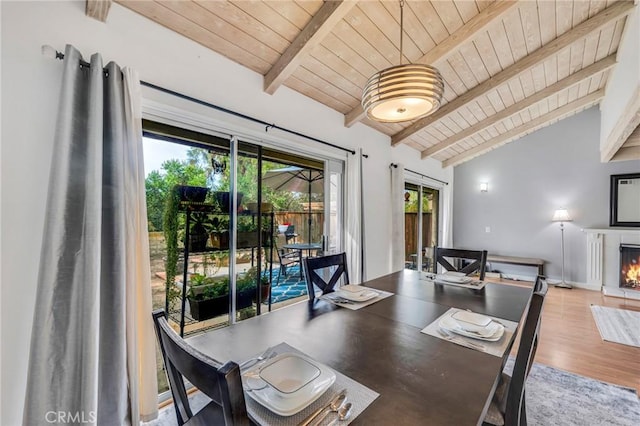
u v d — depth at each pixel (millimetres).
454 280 2369
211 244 2379
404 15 2281
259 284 2732
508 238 6078
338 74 2818
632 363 2609
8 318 1411
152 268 2053
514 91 3846
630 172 4863
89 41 1645
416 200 5445
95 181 1501
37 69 1485
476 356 1178
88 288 1447
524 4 2449
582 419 1900
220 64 2273
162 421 1832
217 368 644
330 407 876
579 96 4484
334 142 3387
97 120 1531
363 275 3574
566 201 5422
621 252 4832
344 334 1388
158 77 1927
